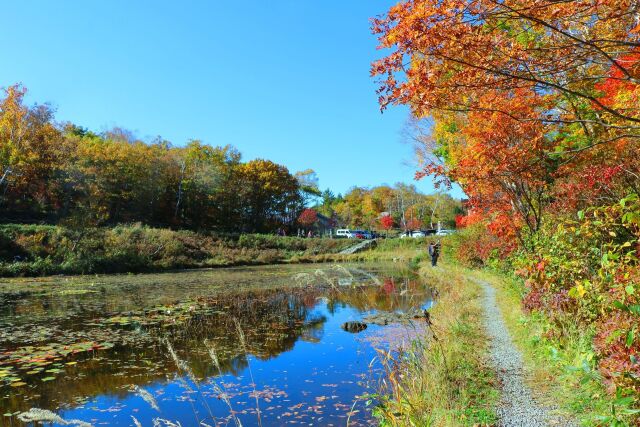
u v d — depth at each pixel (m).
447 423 3.93
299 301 16.38
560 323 5.82
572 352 5.26
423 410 4.26
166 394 6.56
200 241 39.09
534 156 7.90
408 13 3.70
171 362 8.21
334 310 14.27
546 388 4.89
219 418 5.62
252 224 60.47
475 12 3.44
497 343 7.20
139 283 22.34
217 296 17.64
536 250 8.42
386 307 14.55
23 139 35.12
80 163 40.22
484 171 8.04
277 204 64.69
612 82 6.72
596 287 4.80
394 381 4.71
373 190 93.69
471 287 14.63
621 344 3.44
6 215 36.12
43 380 7.20
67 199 39.34
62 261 27.08
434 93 3.91
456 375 5.41
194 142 58.34
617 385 3.23
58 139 38.94
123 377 7.37
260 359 8.41
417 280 22.23
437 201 68.31
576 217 8.24
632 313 3.16
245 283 22.48
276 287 20.75
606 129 7.26
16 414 5.81
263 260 38.78
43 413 2.21
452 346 6.58
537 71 3.95
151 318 12.63
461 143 13.73
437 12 3.43
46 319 12.43
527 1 3.49
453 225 67.56
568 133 7.77
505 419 4.14
